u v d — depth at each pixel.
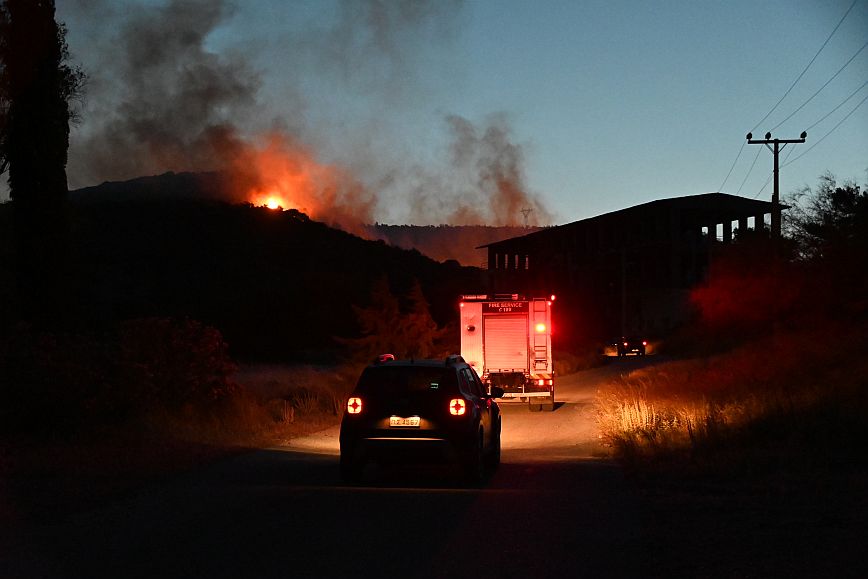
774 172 40.66
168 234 108.06
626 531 9.50
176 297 85.00
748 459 14.19
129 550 8.70
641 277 75.38
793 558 8.11
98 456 15.27
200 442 18.19
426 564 8.10
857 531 9.09
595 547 8.75
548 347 29.19
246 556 8.43
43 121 22.11
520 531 9.52
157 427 18.27
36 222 22.16
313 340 66.00
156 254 101.06
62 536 9.33
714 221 74.12
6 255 23.41
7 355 17.06
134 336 20.31
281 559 8.30
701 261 70.38
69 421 17.28
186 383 20.47
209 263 101.31
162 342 20.55
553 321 29.34
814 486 11.91
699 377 27.03
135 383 18.67
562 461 16.77
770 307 43.03
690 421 18.50
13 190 22.30
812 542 8.70
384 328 42.22
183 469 14.79
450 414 13.38
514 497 11.85
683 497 11.59
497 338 29.52
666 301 69.69
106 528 9.72
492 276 94.62
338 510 10.80
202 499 11.59
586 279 84.12
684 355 49.56
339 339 42.81
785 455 14.47
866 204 33.22
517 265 97.81
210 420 20.31
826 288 34.25
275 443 19.66
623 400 24.00
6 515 10.48
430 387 13.54
